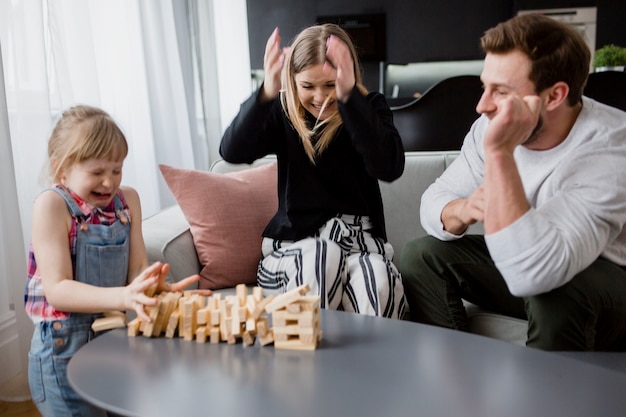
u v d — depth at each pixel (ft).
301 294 3.15
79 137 4.00
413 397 2.53
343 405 2.46
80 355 3.10
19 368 6.48
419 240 4.64
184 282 3.80
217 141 12.85
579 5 17.71
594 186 3.67
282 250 4.93
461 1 18.26
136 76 9.06
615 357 3.27
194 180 5.51
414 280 4.58
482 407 2.44
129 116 8.70
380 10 18.52
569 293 3.67
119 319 3.62
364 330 3.38
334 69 4.65
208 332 3.29
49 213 3.97
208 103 12.55
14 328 6.44
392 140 4.76
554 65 3.67
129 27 8.93
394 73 18.89
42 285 3.91
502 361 2.91
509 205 3.45
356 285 4.49
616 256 4.01
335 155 5.09
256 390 2.62
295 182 5.12
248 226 5.42
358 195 5.11
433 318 4.53
